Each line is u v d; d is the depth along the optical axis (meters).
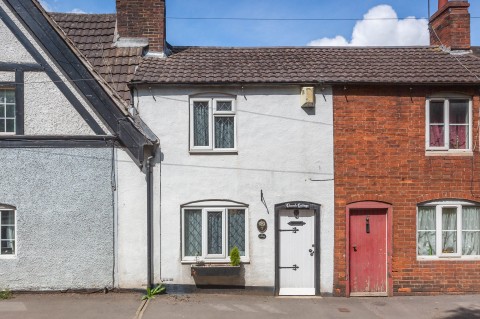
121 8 12.08
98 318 8.98
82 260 10.57
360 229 10.95
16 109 10.58
